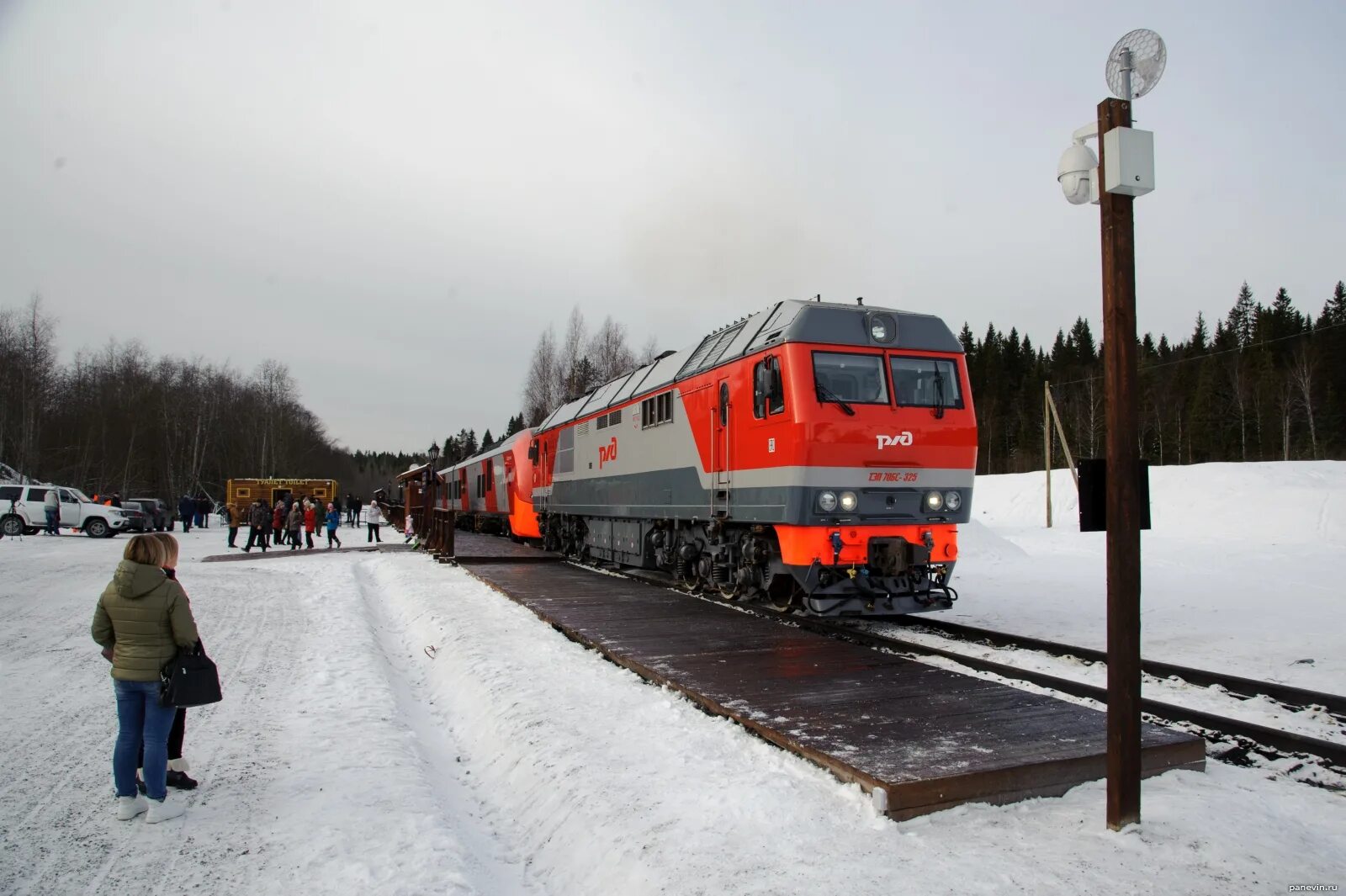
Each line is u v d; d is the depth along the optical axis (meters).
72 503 29.27
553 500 20.23
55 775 5.12
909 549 9.41
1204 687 7.20
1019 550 20.84
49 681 7.46
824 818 4.06
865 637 9.73
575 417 18.45
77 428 56.75
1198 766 4.95
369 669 8.15
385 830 4.28
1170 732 5.12
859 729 5.22
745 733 5.46
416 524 27.73
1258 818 4.14
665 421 13.16
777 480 9.51
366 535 35.84
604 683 6.96
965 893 3.30
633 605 11.11
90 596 12.75
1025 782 4.44
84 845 4.11
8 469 43.78
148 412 59.34
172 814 4.42
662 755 5.08
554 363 46.94
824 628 10.42
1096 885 3.36
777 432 9.52
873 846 3.74
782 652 7.85
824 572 9.28
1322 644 9.12
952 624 10.16
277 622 11.07
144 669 4.39
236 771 5.18
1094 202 4.27
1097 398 64.56
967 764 4.47
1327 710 6.33
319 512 33.47
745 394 10.41
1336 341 58.78
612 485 15.77
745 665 7.22
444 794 5.13
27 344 46.03
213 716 6.44
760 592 11.05
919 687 6.39
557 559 19.34
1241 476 34.91
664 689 6.68
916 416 9.66
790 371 9.30
